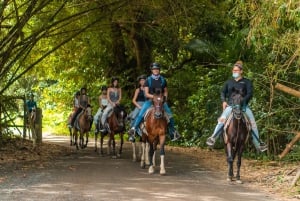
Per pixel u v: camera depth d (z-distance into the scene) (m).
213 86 19.67
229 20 19.27
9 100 18.94
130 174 12.37
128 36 24.64
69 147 20.50
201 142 20.44
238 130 11.30
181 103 24.25
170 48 24.00
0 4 15.25
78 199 9.09
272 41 10.95
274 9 9.99
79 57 26.02
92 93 27.73
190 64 25.03
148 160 14.07
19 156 15.92
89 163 14.62
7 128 18.81
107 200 9.05
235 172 12.95
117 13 18.22
